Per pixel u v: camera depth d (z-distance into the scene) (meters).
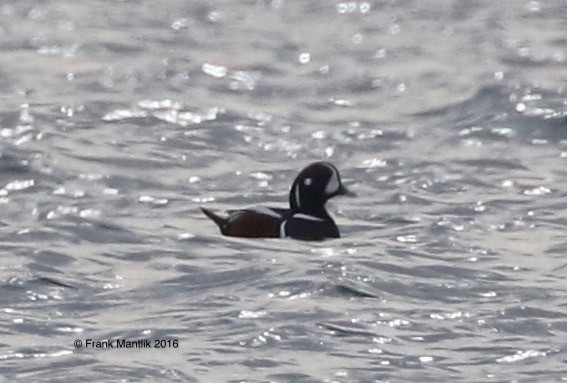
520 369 11.04
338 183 15.81
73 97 24.39
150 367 10.88
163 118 23.03
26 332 11.82
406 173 19.34
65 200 17.27
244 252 14.90
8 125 21.75
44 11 34.75
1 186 17.86
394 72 27.83
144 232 15.80
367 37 32.41
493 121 22.67
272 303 12.77
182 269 14.12
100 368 10.83
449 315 12.55
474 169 19.61
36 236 15.43
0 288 13.28
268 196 18.16
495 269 14.38
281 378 10.70
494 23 34.00
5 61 28.06
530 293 13.40
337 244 15.36
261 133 22.14
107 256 14.69
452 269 14.30
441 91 25.64
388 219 16.70
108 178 18.53
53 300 12.95
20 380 10.49
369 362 11.14
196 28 33.16
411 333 11.97
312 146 21.27
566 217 16.89
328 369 10.95
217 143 21.31
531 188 18.47
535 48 30.34
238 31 32.94
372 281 13.59
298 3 37.38
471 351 11.50
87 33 31.72
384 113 23.94
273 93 25.80
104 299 12.98
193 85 26.23
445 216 16.86
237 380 10.64
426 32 33.00
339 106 24.61
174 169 19.36
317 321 12.17
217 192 18.22
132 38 31.31
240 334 11.78
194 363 11.01
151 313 12.45
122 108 23.64
